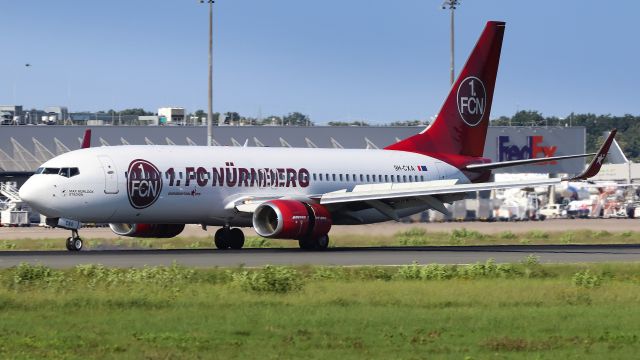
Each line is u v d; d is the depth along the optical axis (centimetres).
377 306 9000
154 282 10394
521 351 6950
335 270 11950
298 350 6869
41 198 15150
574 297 9756
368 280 11312
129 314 8319
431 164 19738
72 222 15538
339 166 18350
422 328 7806
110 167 15512
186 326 7744
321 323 7956
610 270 12719
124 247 17738
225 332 7512
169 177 16012
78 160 15438
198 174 16325
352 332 7581
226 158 16862
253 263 13162
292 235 15912
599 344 7225
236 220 16912
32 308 8594
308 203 16388
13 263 12619
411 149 19762
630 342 7300
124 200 15588
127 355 6631
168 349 6856
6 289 9844
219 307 8781
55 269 11438
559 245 19400
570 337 7488
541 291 10162
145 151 16088
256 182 17050
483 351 6925
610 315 8606
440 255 15312
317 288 10206
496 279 11650
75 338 7188
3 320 7956
